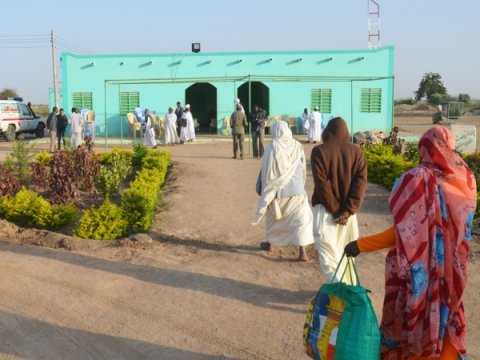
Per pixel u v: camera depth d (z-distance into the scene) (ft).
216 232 27.99
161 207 33.22
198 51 89.76
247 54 88.38
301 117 85.10
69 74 87.66
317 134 79.61
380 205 33.88
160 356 15.01
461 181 10.89
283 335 16.16
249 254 24.04
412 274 10.78
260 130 58.49
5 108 83.25
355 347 11.32
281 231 22.71
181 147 73.20
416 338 10.97
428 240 10.75
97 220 26.86
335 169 16.81
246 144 75.36
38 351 15.21
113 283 20.36
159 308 18.15
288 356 14.90
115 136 88.74
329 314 11.81
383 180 40.06
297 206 22.26
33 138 90.74
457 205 10.78
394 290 11.66
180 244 25.81
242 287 20.03
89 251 24.38
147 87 88.74
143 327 16.75
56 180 34.86
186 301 18.74
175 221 30.30
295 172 22.15
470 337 15.99
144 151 52.54
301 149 22.47
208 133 93.20
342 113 89.71
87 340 15.92
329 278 17.06
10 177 35.37
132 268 22.07
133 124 83.41
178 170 48.03
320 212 17.28
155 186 33.86
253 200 35.94
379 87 89.61
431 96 238.89
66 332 16.40
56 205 30.37
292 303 18.58
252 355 14.99
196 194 37.78
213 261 23.07
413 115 183.73
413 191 10.80
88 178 40.37
